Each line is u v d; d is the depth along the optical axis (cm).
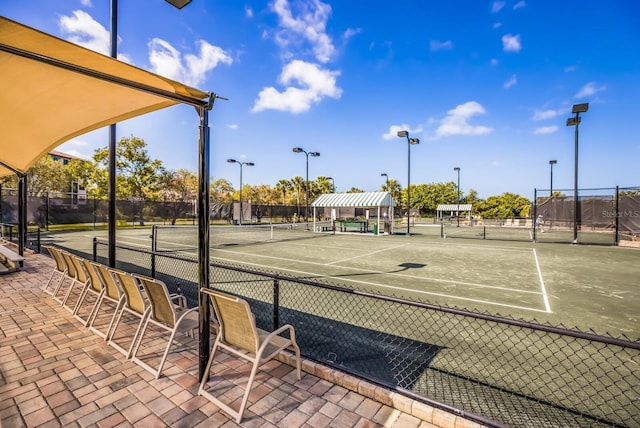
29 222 2258
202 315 297
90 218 2544
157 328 429
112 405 265
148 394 281
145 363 330
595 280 826
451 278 838
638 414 270
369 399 278
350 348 397
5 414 251
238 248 1484
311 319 504
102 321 452
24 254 1051
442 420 242
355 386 287
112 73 241
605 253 1352
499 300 635
